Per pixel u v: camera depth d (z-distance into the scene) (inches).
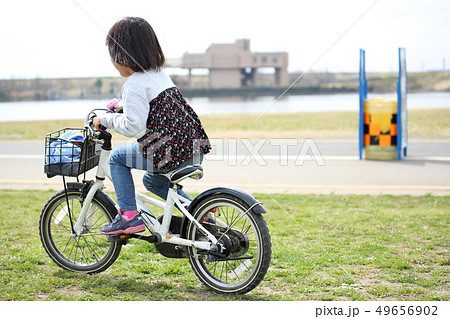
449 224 203.8
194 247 140.3
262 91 2758.4
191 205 138.5
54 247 154.6
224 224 140.2
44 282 142.6
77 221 150.2
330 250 171.5
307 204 244.8
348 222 209.6
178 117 132.9
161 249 143.7
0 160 392.8
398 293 134.0
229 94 2578.7
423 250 170.9
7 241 181.5
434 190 273.4
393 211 228.2
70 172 144.3
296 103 1164.5
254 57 3257.9
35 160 392.5
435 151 410.6
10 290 136.3
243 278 143.3
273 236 190.1
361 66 377.1
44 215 153.4
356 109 865.5
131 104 129.3
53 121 681.6
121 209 140.0
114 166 139.8
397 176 313.6
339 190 277.6
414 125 589.3
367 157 383.6
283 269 153.9
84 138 146.9
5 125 642.2
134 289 138.9
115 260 149.6
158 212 223.6
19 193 273.1
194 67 3213.6
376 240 183.8
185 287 141.2
